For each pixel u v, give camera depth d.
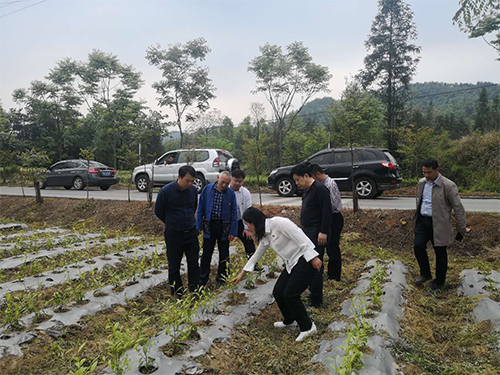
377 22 30.17
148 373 2.86
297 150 34.97
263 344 3.58
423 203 5.25
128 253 6.92
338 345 3.27
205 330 3.56
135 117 12.14
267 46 27.19
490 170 17.20
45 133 44.28
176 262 4.85
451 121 63.31
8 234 9.50
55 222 11.45
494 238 6.88
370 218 8.38
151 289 5.10
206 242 5.21
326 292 5.05
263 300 4.57
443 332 3.91
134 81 32.28
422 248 5.33
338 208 5.30
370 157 12.74
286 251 3.69
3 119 32.97
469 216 7.61
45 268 6.12
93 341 3.56
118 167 41.72
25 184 20.72
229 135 52.62
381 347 3.18
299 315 3.67
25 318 3.88
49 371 3.04
